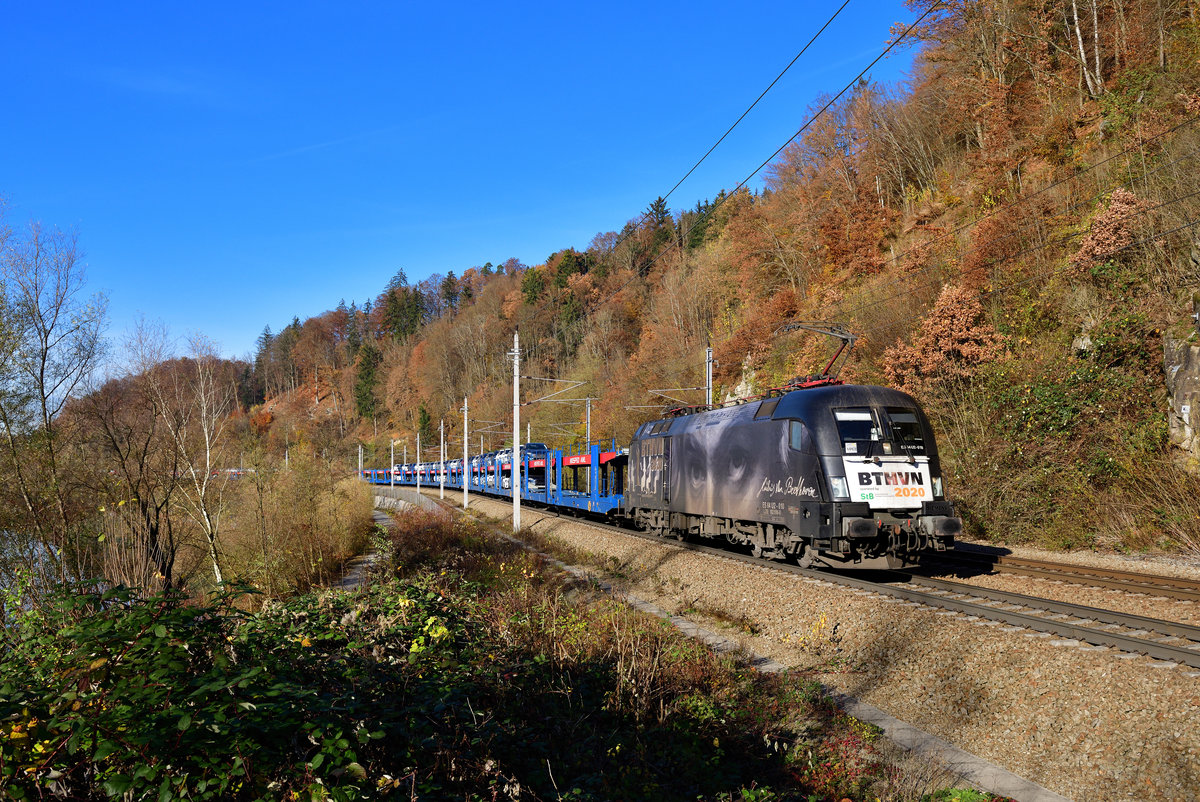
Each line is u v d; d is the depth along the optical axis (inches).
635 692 310.7
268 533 807.7
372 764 187.5
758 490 595.5
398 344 4985.2
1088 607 374.6
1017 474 720.3
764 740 287.1
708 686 346.3
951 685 325.1
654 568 677.9
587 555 807.1
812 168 1771.7
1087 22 1192.2
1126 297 750.5
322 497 1013.2
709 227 2731.3
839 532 495.2
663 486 829.2
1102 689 279.9
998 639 338.3
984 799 241.4
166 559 596.7
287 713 180.9
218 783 156.2
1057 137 1087.0
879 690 348.2
